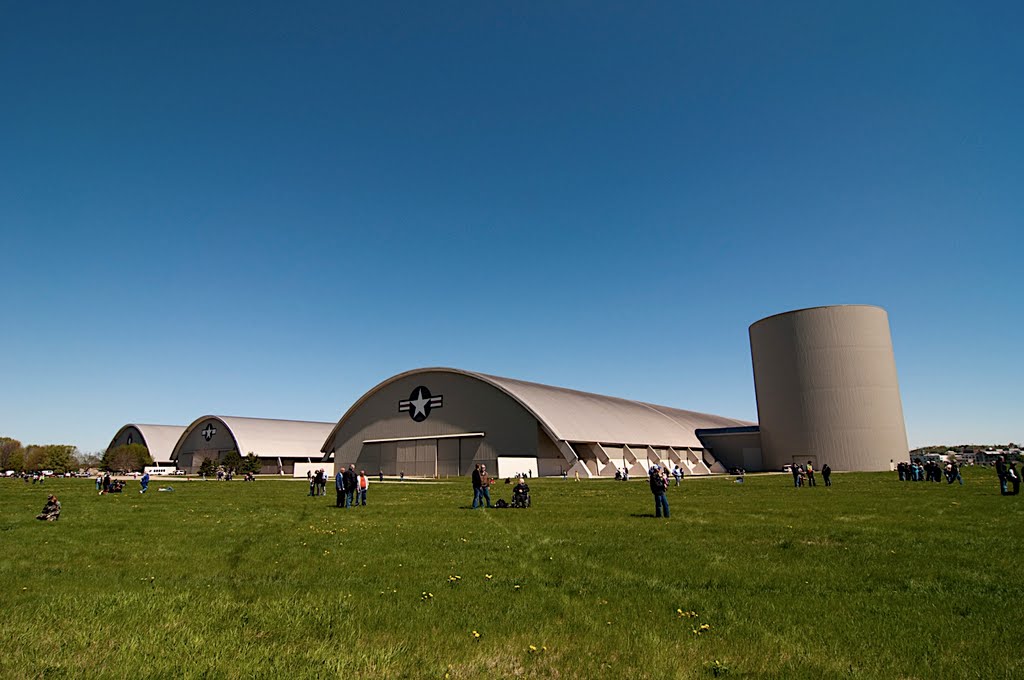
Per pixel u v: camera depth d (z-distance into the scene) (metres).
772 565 11.79
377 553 13.95
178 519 22.67
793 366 77.75
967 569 11.07
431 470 77.75
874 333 75.56
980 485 36.72
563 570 11.66
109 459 110.06
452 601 9.36
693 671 6.48
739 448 91.81
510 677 6.36
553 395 79.50
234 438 108.25
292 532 18.22
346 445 89.06
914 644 7.12
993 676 6.21
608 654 7.00
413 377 82.88
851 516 20.06
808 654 6.91
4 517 23.42
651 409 101.12
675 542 14.82
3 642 7.25
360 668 6.52
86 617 8.40
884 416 73.75
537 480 59.25
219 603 9.20
